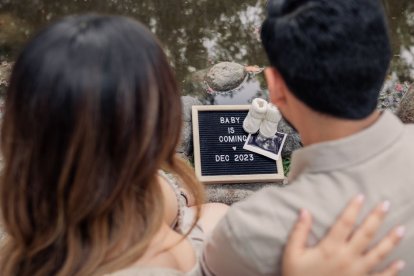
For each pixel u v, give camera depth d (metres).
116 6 3.61
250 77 3.22
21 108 0.76
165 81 0.80
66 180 0.78
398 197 0.78
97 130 0.74
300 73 0.81
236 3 3.70
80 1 3.61
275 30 0.83
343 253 0.77
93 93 0.72
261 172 2.55
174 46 3.43
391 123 0.81
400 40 3.51
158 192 0.86
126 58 0.75
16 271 0.91
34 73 0.74
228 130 2.60
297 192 0.82
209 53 3.39
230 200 2.46
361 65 0.79
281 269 0.82
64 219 0.82
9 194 0.84
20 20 3.46
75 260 0.82
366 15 0.80
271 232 0.81
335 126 0.83
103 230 0.82
